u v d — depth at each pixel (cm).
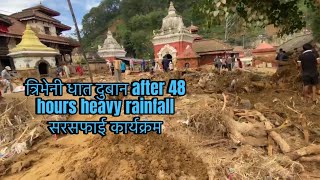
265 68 2411
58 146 809
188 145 563
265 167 462
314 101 797
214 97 871
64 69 2428
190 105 792
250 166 468
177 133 614
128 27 7581
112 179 482
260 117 638
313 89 816
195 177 476
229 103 777
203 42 3697
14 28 3083
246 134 570
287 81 1028
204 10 920
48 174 598
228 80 1164
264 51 3319
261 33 5588
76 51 4631
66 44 3709
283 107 749
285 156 499
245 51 4509
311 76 819
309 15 2884
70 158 633
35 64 2475
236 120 644
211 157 514
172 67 2517
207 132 611
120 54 4450
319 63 1020
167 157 524
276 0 991
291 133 581
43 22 3562
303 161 496
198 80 1262
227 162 488
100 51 4378
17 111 1120
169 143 572
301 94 874
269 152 523
